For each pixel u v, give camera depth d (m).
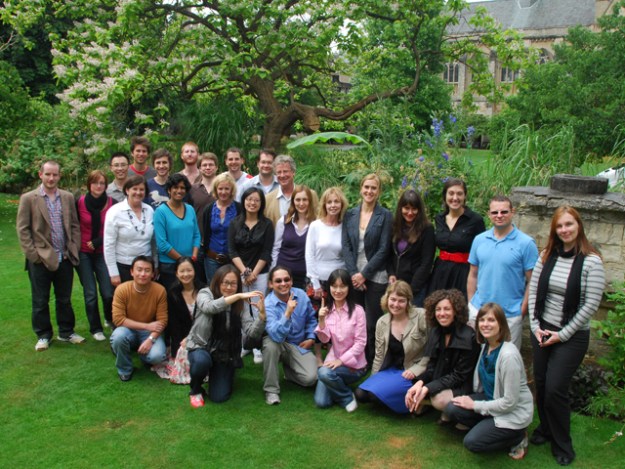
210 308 3.74
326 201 4.32
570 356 3.18
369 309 4.29
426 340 3.72
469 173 5.90
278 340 3.82
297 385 4.14
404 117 7.63
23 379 4.06
